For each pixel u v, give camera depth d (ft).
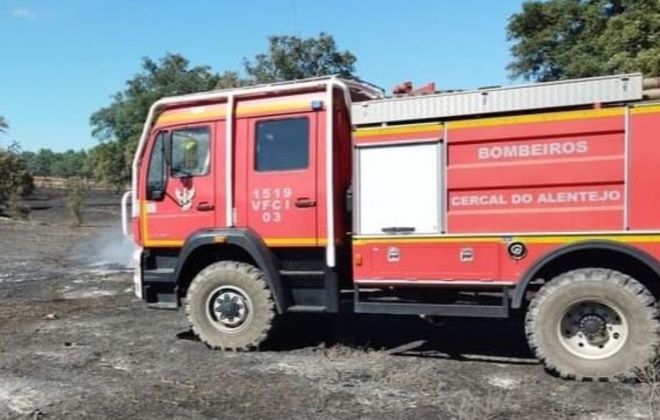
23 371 22.79
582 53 70.90
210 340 25.43
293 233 24.32
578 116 20.57
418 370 22.04
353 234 23.47
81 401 19.61
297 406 18.85
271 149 24.72
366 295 23.65
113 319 31.81
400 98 22.66
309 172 24.13
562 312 20.86
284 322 27.86
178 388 20.71
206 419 17.99
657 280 20.88
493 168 21.56
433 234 22.31
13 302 36.76
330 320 30.25
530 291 21.97
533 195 21.13
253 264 25.66
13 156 111.55
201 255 26.37
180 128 26.05
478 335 27.02
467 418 17.60
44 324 30.73
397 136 22.67
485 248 21.72
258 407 18.84
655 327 19.98
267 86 24.93
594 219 20.48
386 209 22.91
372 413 18.16
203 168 25.67
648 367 20.03
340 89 24.44
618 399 18.94
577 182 20.62
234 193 25.17
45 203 146.30
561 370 20.84
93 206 138.92
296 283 24.93
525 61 81.30
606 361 20.42
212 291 25.50
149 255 26.89
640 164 19.97
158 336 27.99
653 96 20.35
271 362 23.59
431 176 22.30
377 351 24.77
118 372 22.62
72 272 49.34
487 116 21.63
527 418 17.54
